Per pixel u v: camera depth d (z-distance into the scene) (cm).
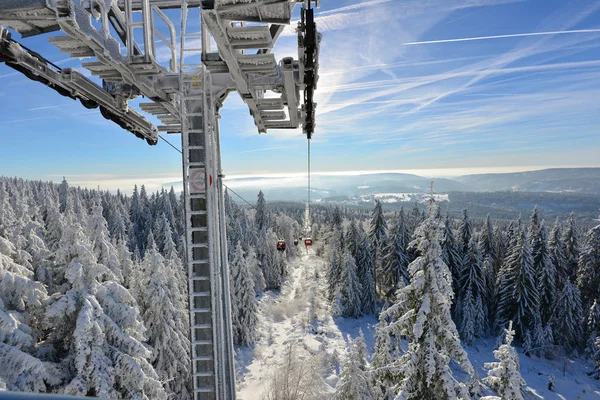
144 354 1628
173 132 1034
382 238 5591
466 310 4450
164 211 7531
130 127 943
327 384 3108
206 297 737
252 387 3192
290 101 784
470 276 4547
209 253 720
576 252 5109
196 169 734
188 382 2478
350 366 1474
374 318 5153
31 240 2322
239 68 643
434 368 1167
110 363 1524
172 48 773
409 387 1213
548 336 4197
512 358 1238
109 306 1656
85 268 1633
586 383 3731
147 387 1638
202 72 732
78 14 520
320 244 10644
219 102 816
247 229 6975
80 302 1558
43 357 1562
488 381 1276
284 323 4988
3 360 1315
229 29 528
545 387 3631
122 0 789
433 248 1234
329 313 5269
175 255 4194
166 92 802
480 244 5247
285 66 658
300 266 9144
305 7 555
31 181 10194
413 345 1292
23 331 1498
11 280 1587
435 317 1235
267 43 559
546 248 4541
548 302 4431
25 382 1339
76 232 1634
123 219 7300
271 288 6806
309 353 3941
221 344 754
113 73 693
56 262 1648
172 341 2361
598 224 4603
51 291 2159
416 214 6212
